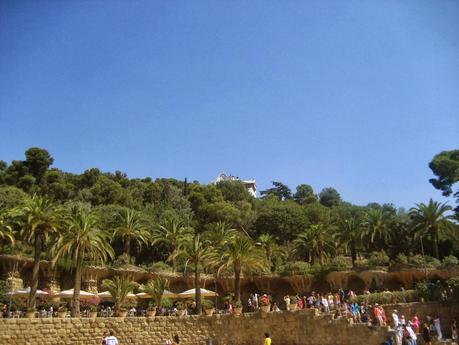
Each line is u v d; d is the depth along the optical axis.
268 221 100.56
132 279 62.31
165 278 64.12
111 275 61.50
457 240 66.75
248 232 103.19
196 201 111.69
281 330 39.62
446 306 41.31
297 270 66.44
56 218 44.94
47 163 108.62
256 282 68.31
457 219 67.00
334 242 74.75
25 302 50.84
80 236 44.38
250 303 48.66
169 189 113.00
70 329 36.56
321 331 37.44
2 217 53.06
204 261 50.22
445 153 96.75
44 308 48.72
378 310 36.72
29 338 34.50
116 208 87.50
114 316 42.53
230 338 41.47
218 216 103.69
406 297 44.44
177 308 48.88
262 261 49.53
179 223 76.38
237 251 47.75
